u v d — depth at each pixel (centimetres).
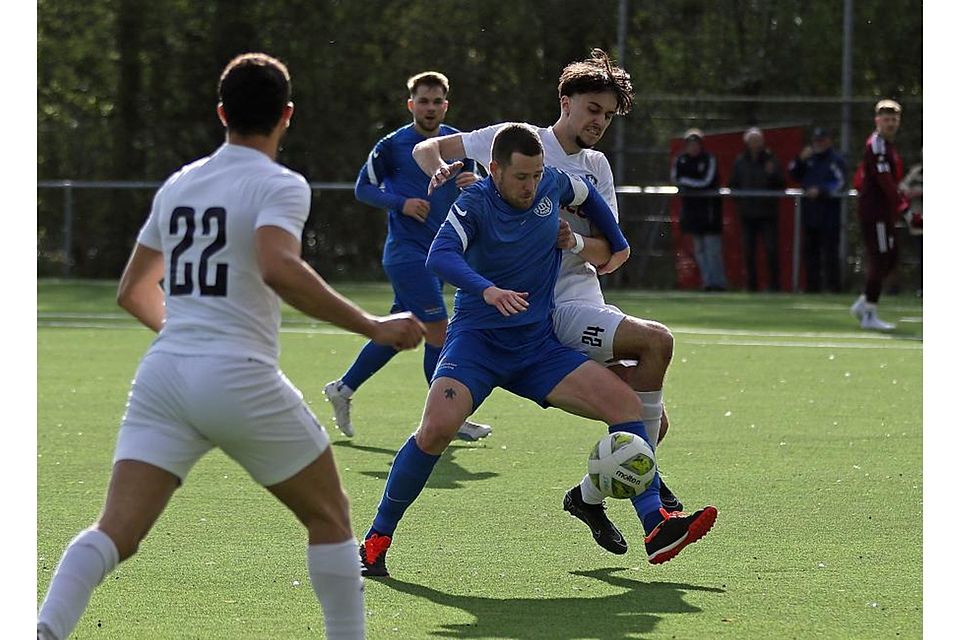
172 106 8138
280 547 1848
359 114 8038
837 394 3409
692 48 8050
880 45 8019
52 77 8275
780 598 1606
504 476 2375
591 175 1958
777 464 2484
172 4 8069
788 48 8062
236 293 1257
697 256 6606
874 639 1441
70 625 1195
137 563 1759
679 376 3766
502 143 1709
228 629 1470
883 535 1931
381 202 2794
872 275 5059
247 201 1253
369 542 1719
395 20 8056
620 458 1716
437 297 2830
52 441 2702
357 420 3019
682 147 7256
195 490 2241
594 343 1847
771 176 6550
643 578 1702
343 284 7038
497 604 1581
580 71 1930
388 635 1453
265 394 1251
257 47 8050
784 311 5722
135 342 4559
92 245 7319
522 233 1748
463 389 1719
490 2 7969
